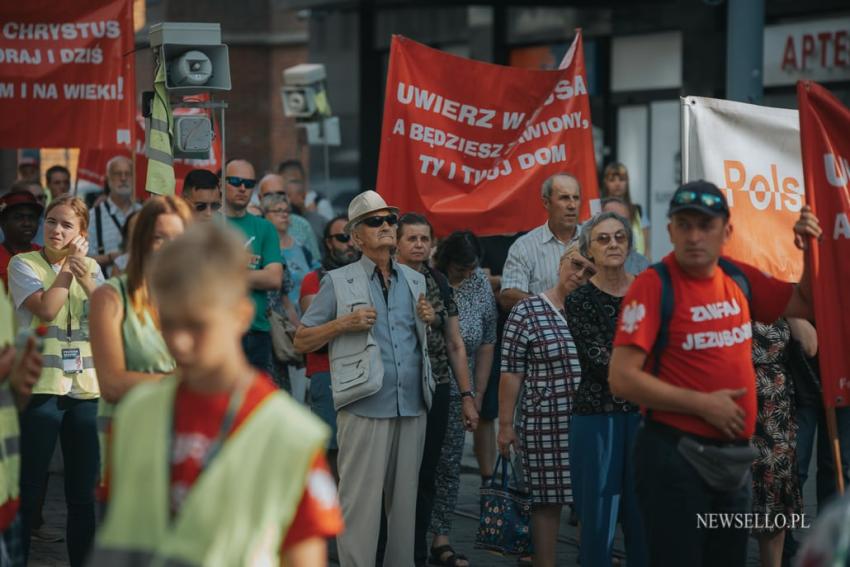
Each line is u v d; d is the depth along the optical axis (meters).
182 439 4.00
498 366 11.59
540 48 24.89
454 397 10.27
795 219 8.48
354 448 8.88
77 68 12.41
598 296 8.27
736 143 8.47
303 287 11.12
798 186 8.52
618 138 23.33
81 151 17.73
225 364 4.01
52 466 13.69
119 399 6.08
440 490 10.20
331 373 8.95
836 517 4.34
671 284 6.36
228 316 3.96
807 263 7.05
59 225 8.84
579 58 11.52
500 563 10.11
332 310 9.03
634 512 8.20
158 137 10.50
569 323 8.30
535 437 8.85
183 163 15.02
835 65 19.31
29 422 8.47
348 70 29.14
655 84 22.52
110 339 6.19
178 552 3.85
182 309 3.91
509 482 9.24
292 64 40.22
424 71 11.15
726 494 6.38
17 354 5.70
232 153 40.38
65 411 8.53
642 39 22.72
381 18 28.41
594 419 8.20
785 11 19.78
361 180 28.83
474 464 14.11
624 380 6.30
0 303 5.88
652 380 6.24
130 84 12.49
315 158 29.69
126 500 3.98
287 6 28.62
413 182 11.13
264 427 3.93
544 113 11.41
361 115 28.77
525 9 24.86
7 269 9.55
